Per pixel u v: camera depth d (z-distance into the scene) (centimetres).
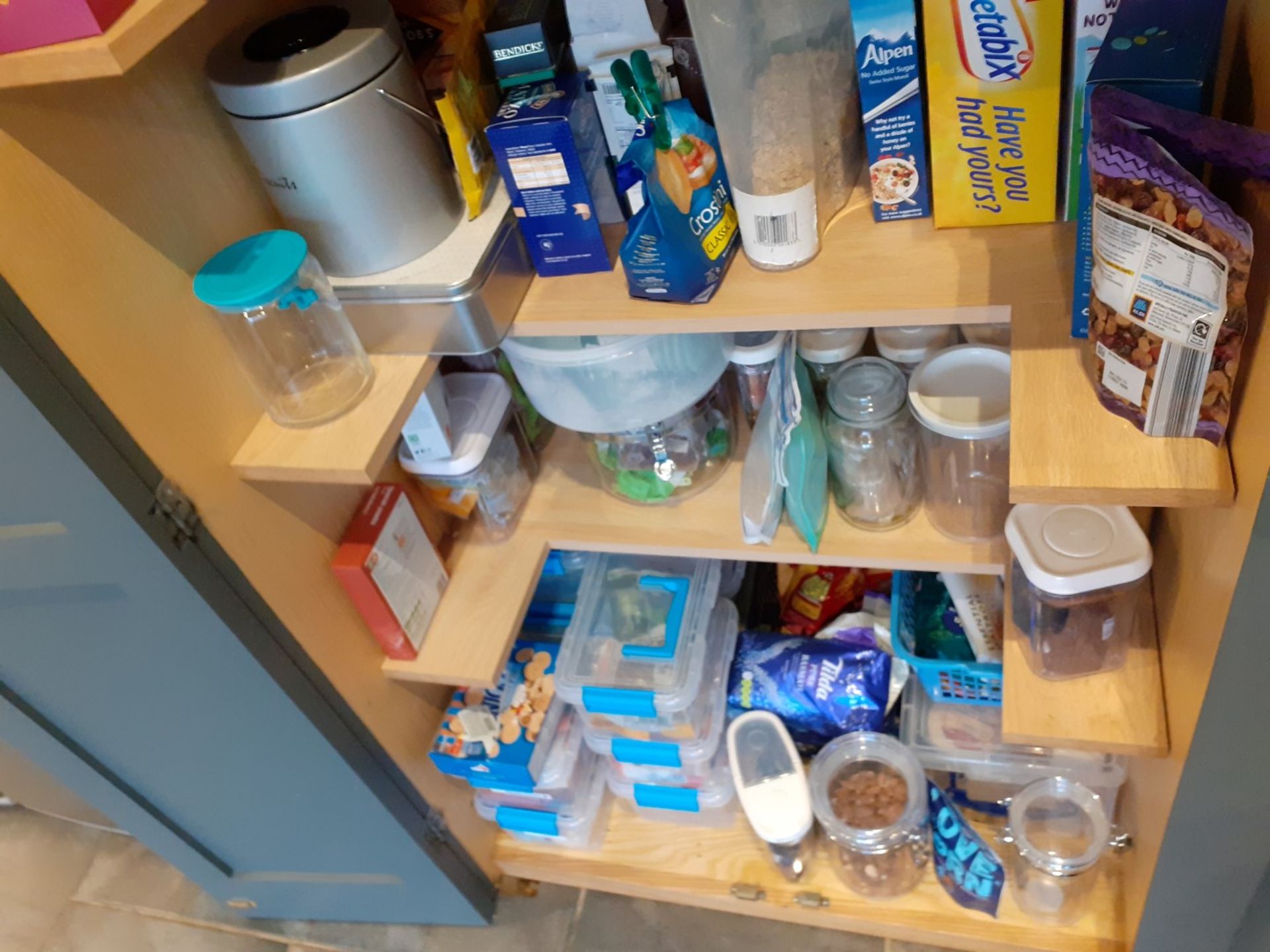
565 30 85
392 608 100
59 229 65
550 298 87
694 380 99
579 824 130
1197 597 77
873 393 98
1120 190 57
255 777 108
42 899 154
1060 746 91
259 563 86
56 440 67
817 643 128
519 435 115
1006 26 68
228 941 145
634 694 114
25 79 56
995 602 112
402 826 113
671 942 131
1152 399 63
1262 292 58
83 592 83
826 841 127
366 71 72
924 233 82
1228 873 84
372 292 82
